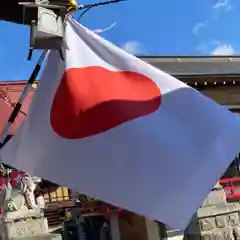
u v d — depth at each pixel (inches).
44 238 363.6
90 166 123.6
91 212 455.8
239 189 543.2
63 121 132.2
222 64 630.5
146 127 127.4
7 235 357.1
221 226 340.5
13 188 374.6
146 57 620.1
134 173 121.5
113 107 130.3
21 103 147.8
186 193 118.6
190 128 128.7
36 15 132.8
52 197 598.5
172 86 137.1
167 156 122.8
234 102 628.7
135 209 117.4
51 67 144.8
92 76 137.7
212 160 123.5
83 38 144.6
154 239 389.1
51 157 128.4
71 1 138.1
